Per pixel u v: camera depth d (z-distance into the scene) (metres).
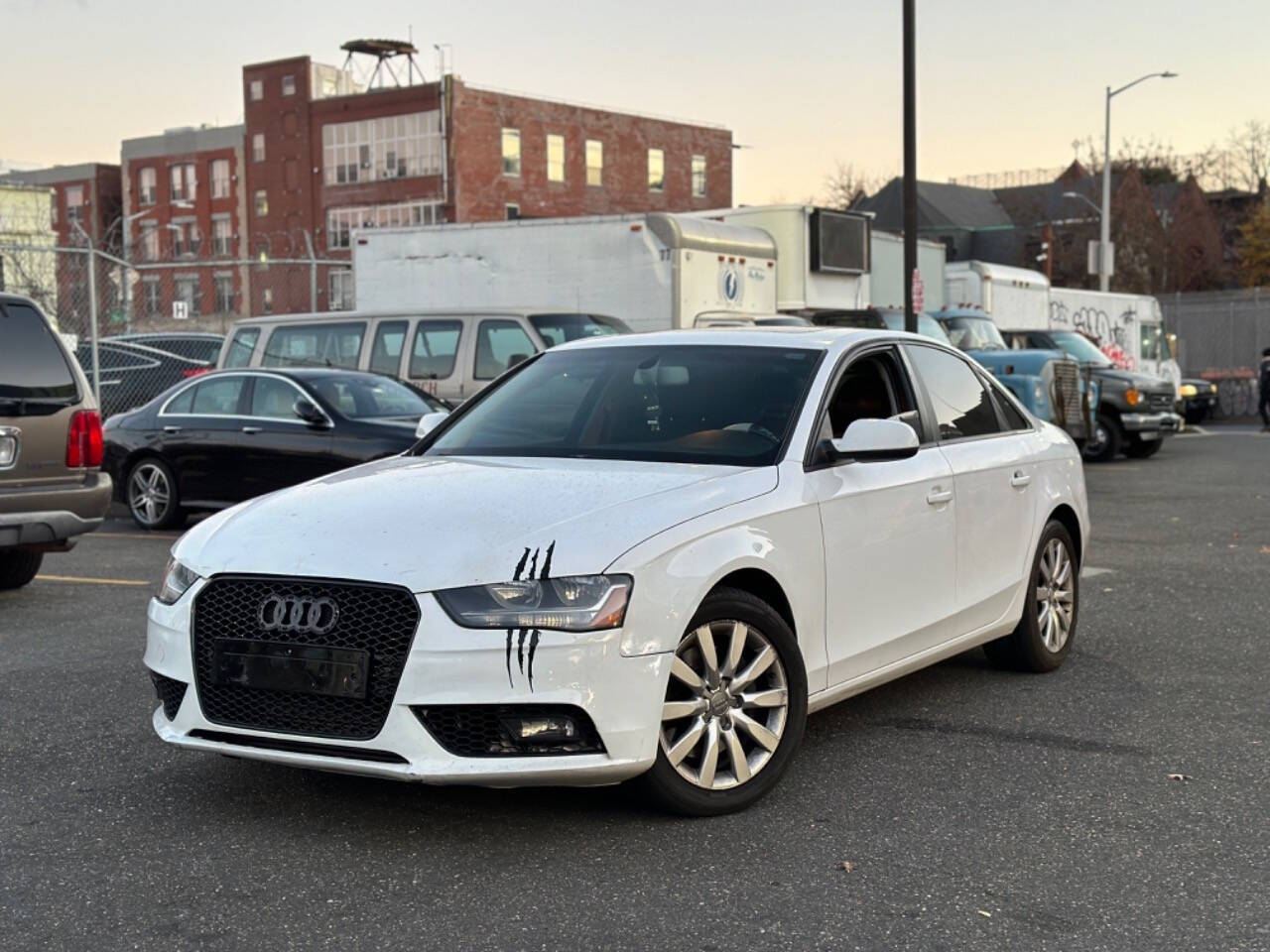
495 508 4.52
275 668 4.28
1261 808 4.70
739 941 3.61
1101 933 3.66
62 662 6.95
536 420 5.58
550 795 4.80
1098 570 9.95
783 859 4.20
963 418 6.29
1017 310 29.27
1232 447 24.27
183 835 4.44
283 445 11.86
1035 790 4.90
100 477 8.70
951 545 5.84
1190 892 3.95
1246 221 75.31
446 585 4.14
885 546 5.38
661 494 4.62
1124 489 16.30
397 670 4.14
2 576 8.99
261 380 12.27
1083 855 4.25
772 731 4.72
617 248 18.38
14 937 3.65
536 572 4.17
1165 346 35.12
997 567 6.26
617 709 4.18
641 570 4.27
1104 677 6.66
